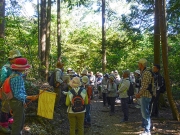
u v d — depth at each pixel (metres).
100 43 26.25
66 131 6.10
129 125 7.13
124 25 10.95
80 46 26.33
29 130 4.95
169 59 11.80
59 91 7.26
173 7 9.20
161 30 7.17
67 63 24.83
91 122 7.54
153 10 10.48
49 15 15.98
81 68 27.44
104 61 18.80
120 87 7.62
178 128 6.45
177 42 11.88
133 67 21.02
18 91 3.57
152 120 7.31
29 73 10.52
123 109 7.65
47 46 15.44
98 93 13.83
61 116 7.09
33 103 6.10
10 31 10.06
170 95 7.34
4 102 3.97
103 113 9.09
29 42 11.60
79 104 5.01
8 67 4.00
